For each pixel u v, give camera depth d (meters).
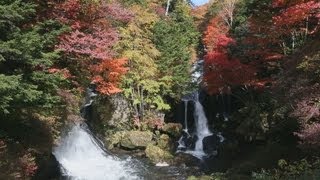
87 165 19.33
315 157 12.60
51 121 14.69
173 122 28.58
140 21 26.20
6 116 11.89
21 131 13.04
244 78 23.34
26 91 10.06
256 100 25.25
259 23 22.41
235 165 19.45
